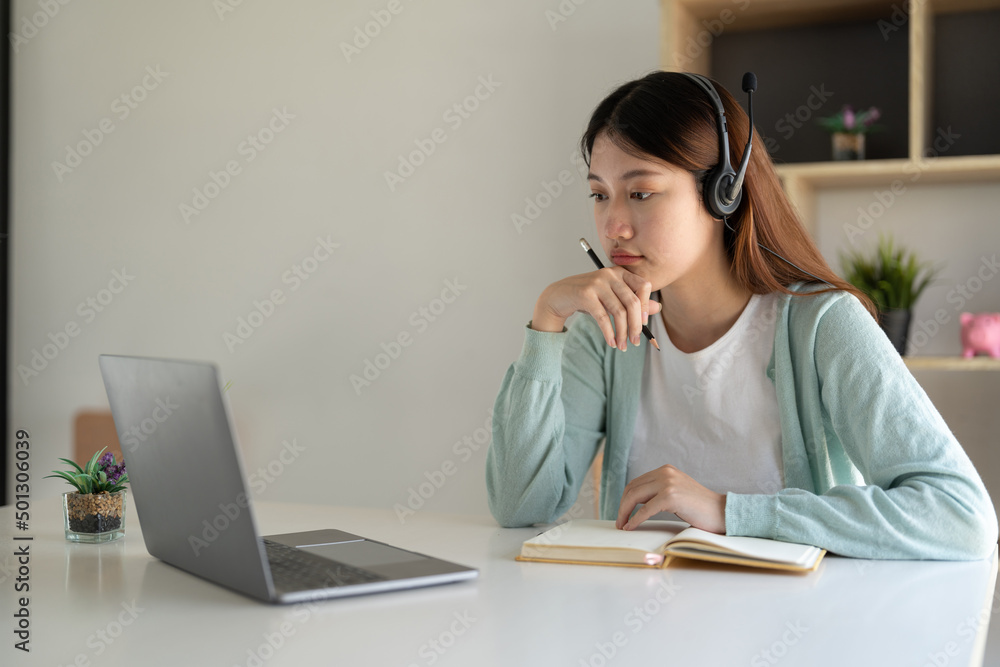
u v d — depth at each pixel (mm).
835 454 1276
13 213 3373
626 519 1064
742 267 1305
